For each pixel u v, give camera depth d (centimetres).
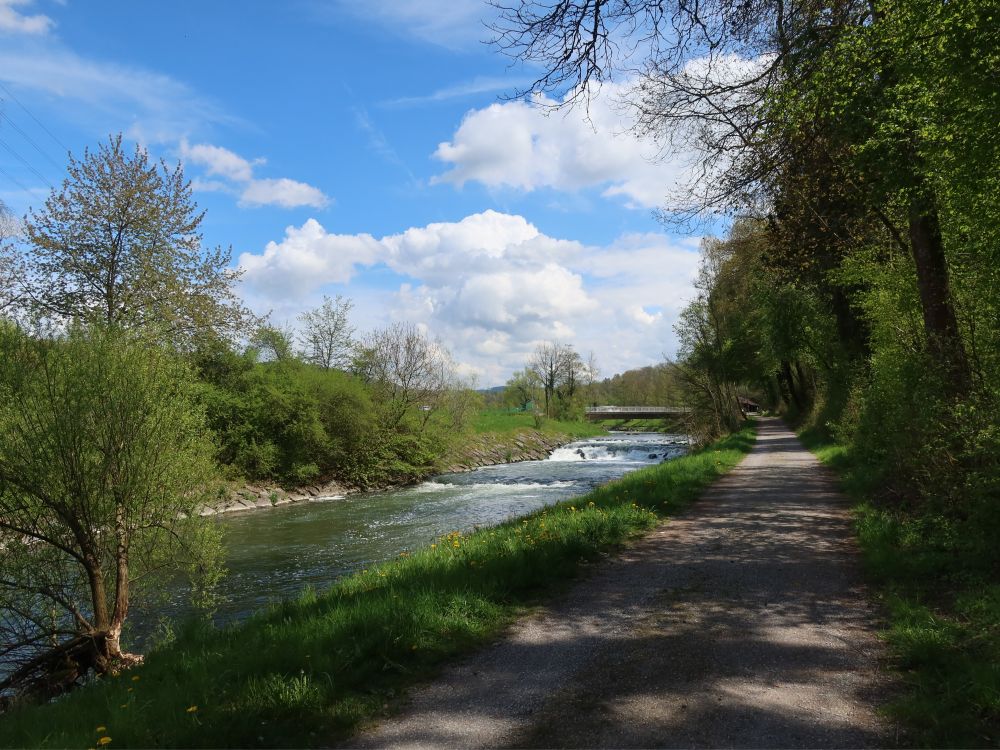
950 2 631
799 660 456
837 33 818
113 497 891
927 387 855
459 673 461
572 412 8238
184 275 2170
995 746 323
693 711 381
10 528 855
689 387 4019
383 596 622
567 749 342
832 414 2411
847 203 1270
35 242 1977
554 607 616
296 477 2962
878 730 349
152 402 936
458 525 1986
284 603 736
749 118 967
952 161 709
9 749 405
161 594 1080
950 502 763
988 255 780
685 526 1009
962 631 475
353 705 407
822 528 942
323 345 3925
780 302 2686
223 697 423
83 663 871
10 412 840
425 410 3875
